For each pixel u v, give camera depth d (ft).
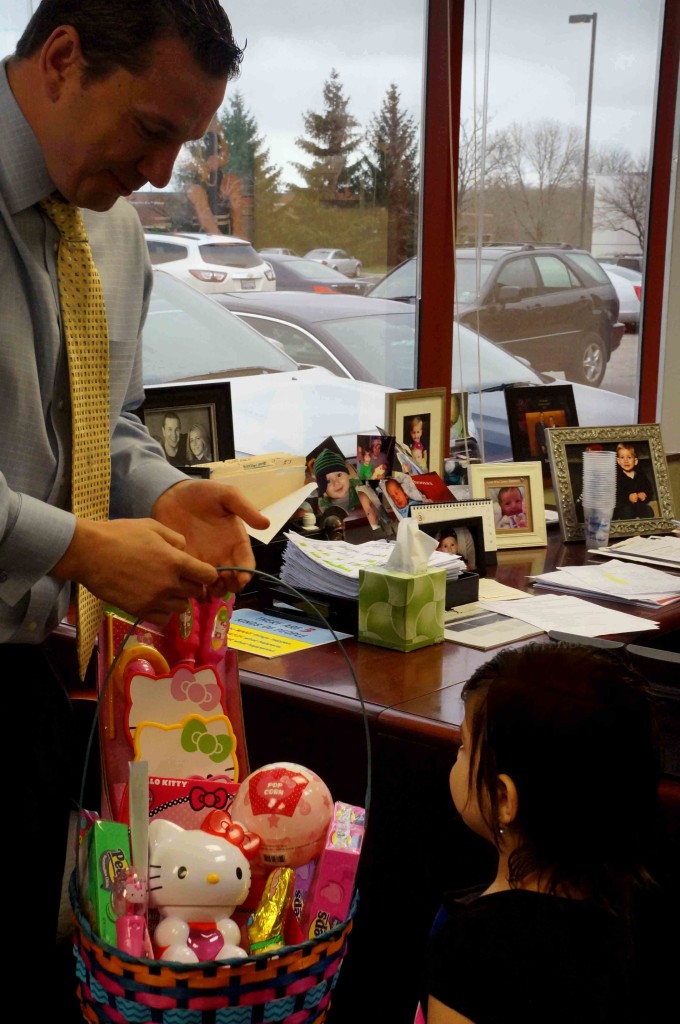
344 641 5.85
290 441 8.48
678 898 4.15
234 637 5.85
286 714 5.14
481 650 5.71
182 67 3.68
